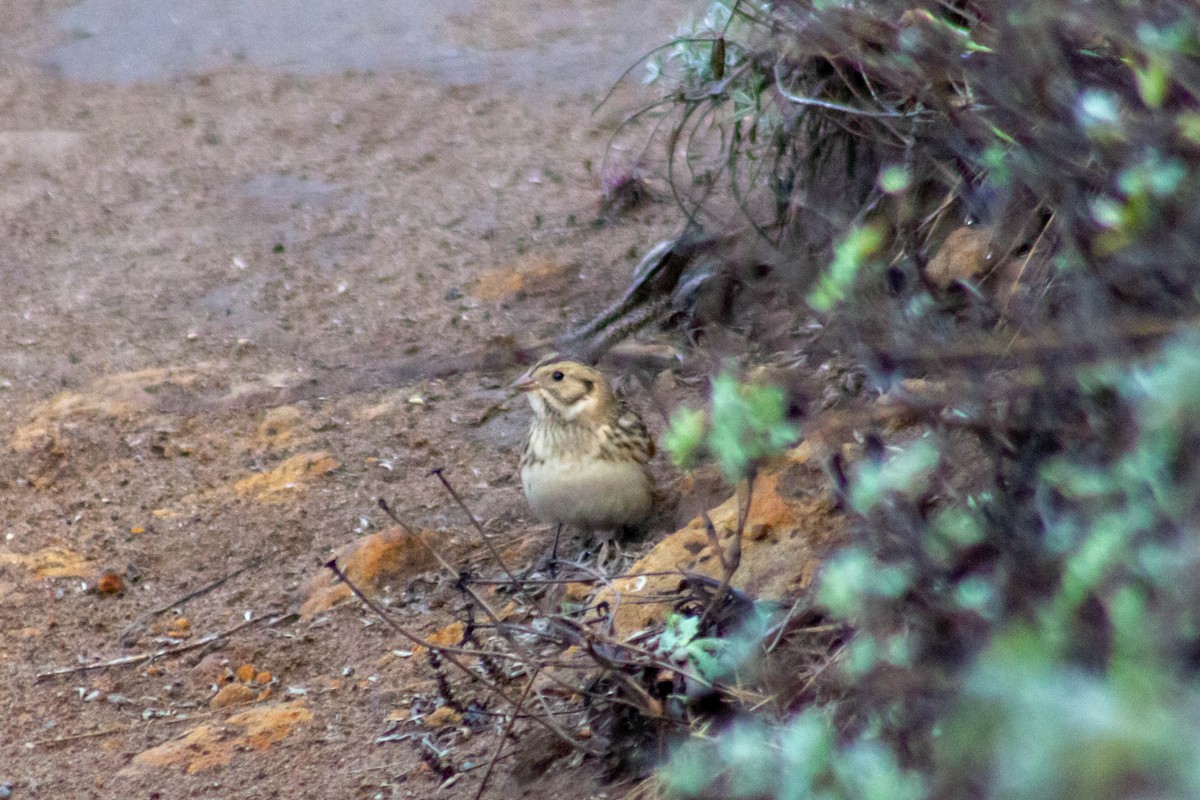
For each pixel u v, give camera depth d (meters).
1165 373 3.62
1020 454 5.09
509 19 27.27
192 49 26.80
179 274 17.59
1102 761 2.43
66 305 16.97
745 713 6.75
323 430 13.80
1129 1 4.72
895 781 4.38
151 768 9.31
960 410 5.38
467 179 19.72
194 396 14.49
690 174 17.83
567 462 10.98
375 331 15.85
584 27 26.31
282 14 28.53
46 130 22.92
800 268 7.95
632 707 7.91
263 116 22.95
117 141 22.23
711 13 13.16
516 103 22.53
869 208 9.09
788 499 9.20
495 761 8.10
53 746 9.78
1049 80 5.03
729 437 5.20
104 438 13.70
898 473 5.35
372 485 12.85
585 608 9.44
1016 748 2.57
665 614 8.71
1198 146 4.45
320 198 19.55
